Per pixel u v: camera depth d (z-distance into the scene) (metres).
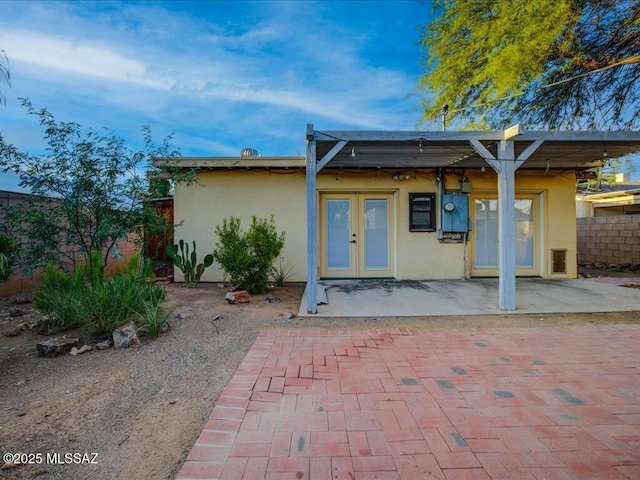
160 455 2.10
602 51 6.43
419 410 2.55
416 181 8.13
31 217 4.49
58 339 3.83
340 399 2.72
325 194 8.26
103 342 3.89
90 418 2.49
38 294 4.66
